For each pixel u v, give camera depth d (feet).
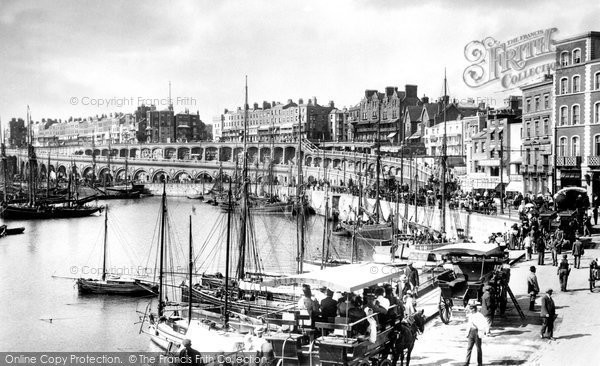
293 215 409.90
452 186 318.65
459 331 82.17
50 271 225.15
